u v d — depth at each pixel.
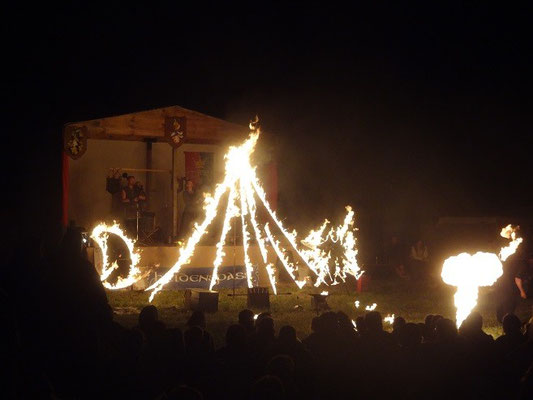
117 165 28.80
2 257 6.58
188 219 27.72
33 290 6.48
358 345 8.15
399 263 30.25
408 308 20.47
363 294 23.88
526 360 7.93
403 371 7.88
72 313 6.50
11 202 28.86
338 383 7.71
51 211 26.02
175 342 7.95
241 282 25.25
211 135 27.52
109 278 23.53
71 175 27.97
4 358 5.51
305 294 23.73
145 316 8.73
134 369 7.18
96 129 25.72
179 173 29.62
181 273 24.34
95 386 6.59
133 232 26.50
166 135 26.55
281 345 7.96
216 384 7.49
